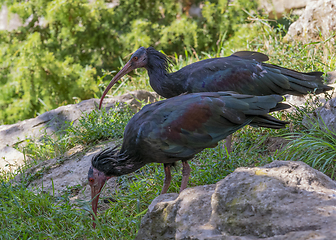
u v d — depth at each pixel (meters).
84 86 19.02
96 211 7.41
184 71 8.87
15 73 19.17
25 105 19.16
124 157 7.15
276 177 5.55
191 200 5.84
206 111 6.86
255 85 8.52
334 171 7.50
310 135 8.37
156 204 6.15
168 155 6.98
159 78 9.19
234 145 9.23
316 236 4.57
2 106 19.69
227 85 8.45
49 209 7.69
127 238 6.75
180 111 6.86
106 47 20.20
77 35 20.02
